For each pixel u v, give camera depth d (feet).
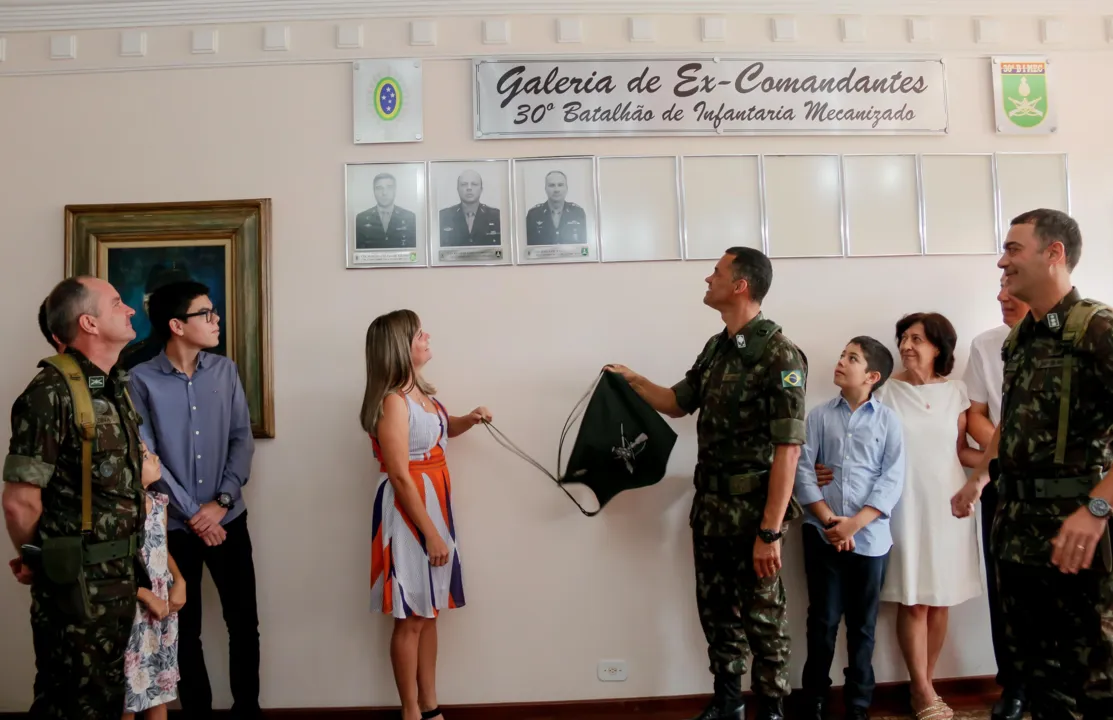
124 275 9.30
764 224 9.66
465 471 9.30
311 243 9.41
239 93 9.49
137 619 6.66
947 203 9.90
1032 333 6.44
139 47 9.46
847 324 9.70
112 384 6.62
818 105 9.79
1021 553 6.22
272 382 9.27
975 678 9.46
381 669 9.11
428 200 9.46
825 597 8.63
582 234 9.52
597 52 9.63
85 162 9.44
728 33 9.76
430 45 9.55
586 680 9.21
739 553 7.73
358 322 9.37
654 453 8.96
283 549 9.18
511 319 9.46
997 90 9.98
